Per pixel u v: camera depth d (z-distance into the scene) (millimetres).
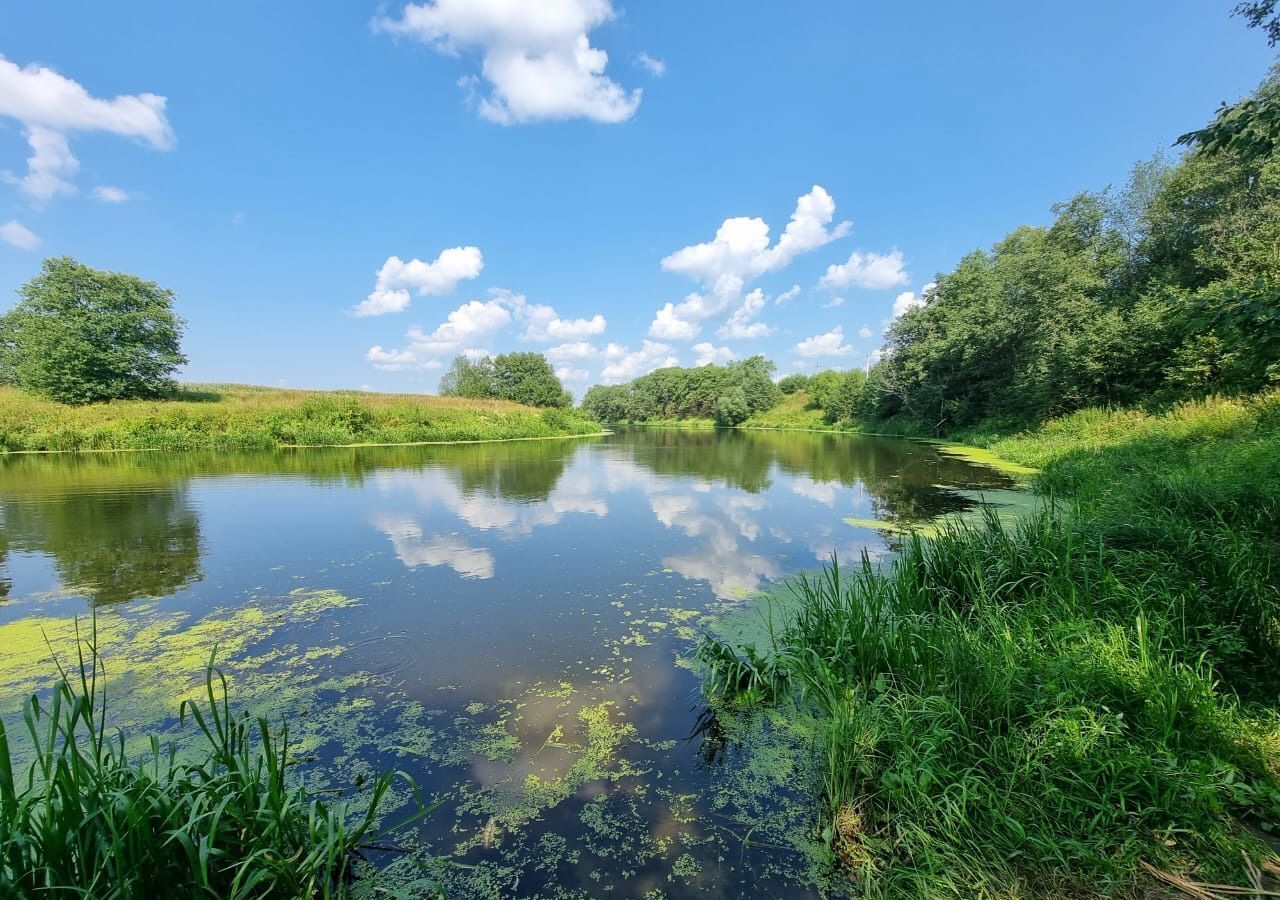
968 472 14055
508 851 2320
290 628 4652
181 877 1840
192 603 5215
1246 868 1904
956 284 30391
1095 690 2754
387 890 2117
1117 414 14484
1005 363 23188
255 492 11250
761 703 3418
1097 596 3752
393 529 8180
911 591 4289
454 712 3395
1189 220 16281
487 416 30891
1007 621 3615
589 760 2918
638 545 7297
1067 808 2201
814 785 2693
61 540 7441
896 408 35531
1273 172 12352
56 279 27031
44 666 3934
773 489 11984
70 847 1702
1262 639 3072
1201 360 12211
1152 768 2234
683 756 2945
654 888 2131
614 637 4480
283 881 1933
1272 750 2395
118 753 2891
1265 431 7336
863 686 3193
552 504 10242
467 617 4902
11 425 19281
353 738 3113
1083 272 18672
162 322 30547
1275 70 12055
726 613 4957
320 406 24531
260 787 2191
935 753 2520
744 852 2295
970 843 2131
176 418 21359
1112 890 1907
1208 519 4520
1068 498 8016
